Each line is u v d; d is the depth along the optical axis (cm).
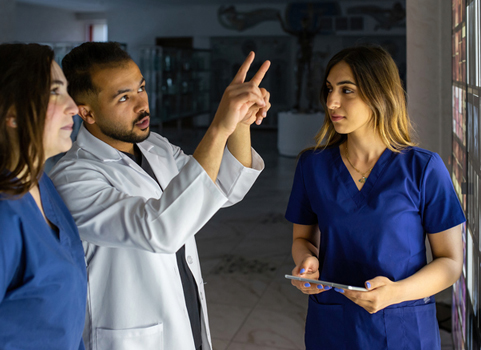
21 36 1290
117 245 106
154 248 101
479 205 152
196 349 139
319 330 139
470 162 170
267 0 1286
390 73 125
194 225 101
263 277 346
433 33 264
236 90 98
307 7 1312
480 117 148
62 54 816
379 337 130
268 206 555
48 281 87
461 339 198
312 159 142
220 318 284
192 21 1395
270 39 1366
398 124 134
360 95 126
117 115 120
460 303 200
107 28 1458
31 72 80
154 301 121
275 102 1389
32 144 81
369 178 131
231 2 1310
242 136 129
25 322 85
